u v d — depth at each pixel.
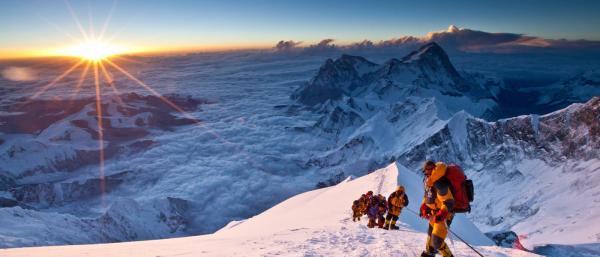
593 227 168.00
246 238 15.82
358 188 44.59
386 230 16.30
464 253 9.13
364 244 11.34
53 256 12.26
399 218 24.58
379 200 18.98
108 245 19.28
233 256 10.07
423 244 10.85
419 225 24.75
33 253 13.98
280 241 12.87
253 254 10.03
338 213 32.66
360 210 21.78
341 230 16.06
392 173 44.12
